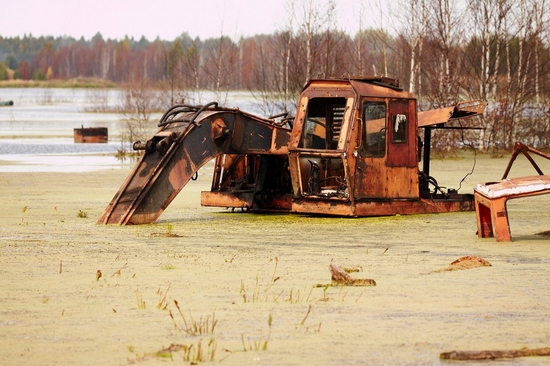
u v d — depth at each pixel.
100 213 29.75
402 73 74.44
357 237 23.67
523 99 68.50
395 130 28.44
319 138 29.41
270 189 29.97
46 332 13.12
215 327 13.31
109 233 24.34
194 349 12.14
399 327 13.26
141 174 27.02
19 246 21.56
